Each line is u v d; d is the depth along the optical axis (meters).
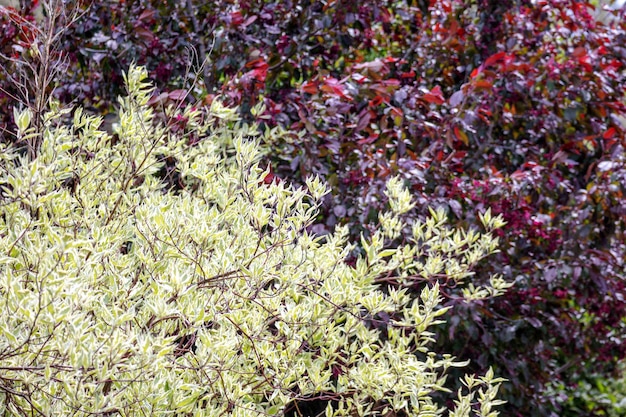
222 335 2.45
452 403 4.14
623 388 6.30
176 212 2.60
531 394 4.54
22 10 4.42
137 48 4.28
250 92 3.95
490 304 4.27
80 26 4.23
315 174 3.88
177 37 4.43
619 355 5.20
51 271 2.18
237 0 4.53
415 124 4.05
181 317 2.35
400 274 3.29
